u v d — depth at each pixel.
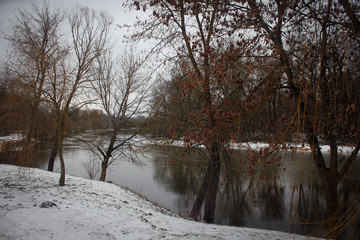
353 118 5.23
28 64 9.72
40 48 10.34
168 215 9.80
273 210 14.18
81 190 9.90
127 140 17.30
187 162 12.89
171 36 10.83
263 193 16.47
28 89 9.35
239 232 7.10
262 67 6.23
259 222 12.59
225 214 13.84
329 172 7.57
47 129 11.16
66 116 10.46
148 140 13.95
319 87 5.46
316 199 15.58
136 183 18.62
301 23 6.53
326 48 5.45
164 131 10.27
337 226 5.04
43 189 8.99
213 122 6.84
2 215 5.19
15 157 10.47
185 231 6.61
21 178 10.47
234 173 9.45
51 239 4.47
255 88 5.90
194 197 15.42
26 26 13.46
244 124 6.33
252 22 7.30
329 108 5.41
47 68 9.55
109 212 7.20
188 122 8.02
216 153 9.29
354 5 5.19
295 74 6.06
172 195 15.86
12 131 9.94
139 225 6.46
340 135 5.86
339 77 5.33
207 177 11.95
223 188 17.58
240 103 5.80
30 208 6.07
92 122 15.59
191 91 7.00
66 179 12.39
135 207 9.29
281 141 5.67
